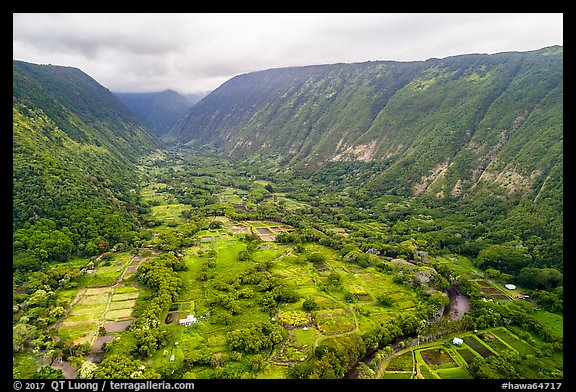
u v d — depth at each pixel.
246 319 127.56
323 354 107.62
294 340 118.12
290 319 130.38
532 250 178.88
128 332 116.44
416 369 106.25
